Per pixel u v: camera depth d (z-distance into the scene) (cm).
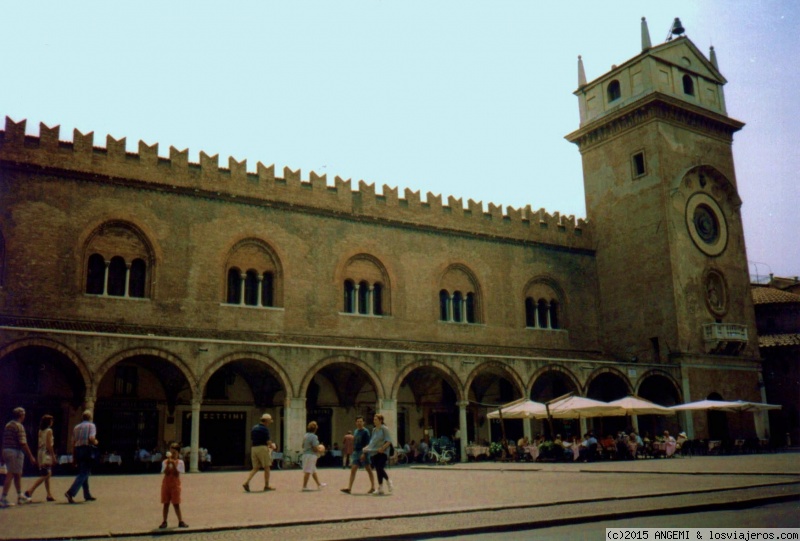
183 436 3728
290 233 4181
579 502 1641
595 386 5153
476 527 1293
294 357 3538
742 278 5406
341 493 1992
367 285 4441
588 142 5622
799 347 5641
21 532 1280
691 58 5531
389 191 4619
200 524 1368
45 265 3434
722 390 4997
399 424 4491
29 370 3362
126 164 3734
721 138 5528
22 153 3472
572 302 5278
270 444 2239
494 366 4256
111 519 1455
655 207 5062
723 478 2172
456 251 4825
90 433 1859
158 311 3678
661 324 4922
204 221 3916
